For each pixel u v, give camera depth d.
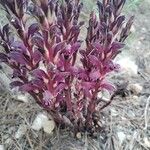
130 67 0.30
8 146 0.23
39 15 0.17
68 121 0.22
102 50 0.19
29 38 0.18
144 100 0.27
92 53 0.20
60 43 0.18
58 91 0.20
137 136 0.24
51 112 0.22
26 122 0.25
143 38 0.33
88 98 0.22
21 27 0.18
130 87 0.27
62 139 0.24
